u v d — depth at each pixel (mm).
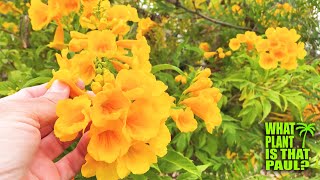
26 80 394
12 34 576
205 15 667
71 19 367
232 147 534
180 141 439
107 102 197
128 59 259
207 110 286
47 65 460
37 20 359
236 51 572
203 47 633
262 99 452
